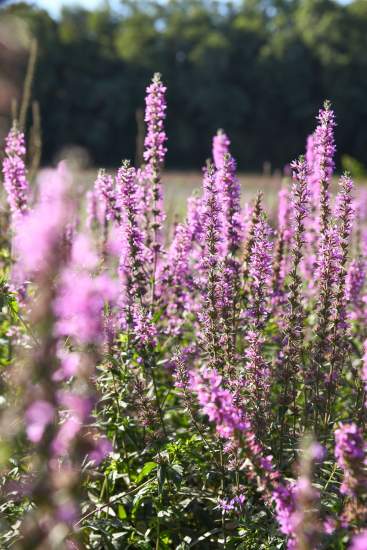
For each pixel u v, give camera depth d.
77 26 91.19
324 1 88.31
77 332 2.72
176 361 5.06
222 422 3.68
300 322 5.50
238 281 6.12
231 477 5.06
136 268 5.82
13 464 4.05
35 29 29.08
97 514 4.68
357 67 83.56
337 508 4.29
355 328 7.11
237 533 4.95
